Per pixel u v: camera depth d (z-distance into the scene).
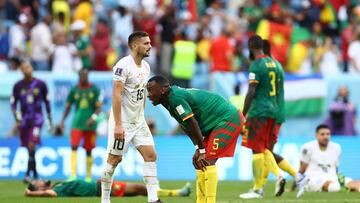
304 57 82.06
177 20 86.25
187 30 85.19
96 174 64.12
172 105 33.91
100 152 64.44
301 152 49.97
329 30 90.50
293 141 65.50
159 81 33.75
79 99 57.56
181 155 65.38
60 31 78.19
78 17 83.94
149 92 33.94
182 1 91.69
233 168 64.12
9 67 79.44
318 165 49.44
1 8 86.88
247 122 44.19
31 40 78.06
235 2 95.69
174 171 65.06
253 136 44.00
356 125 77.31
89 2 84.38
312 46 85.44
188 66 77.12
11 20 86.44
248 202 40.25
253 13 84.69
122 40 83.31
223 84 75.81
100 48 78.12
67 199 43.28
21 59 79.25
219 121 35.25
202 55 81.31
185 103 33.75
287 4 88.94
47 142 64.50
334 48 85.00
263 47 44.84
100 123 70.50
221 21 84.81
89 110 57.62
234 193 47.69
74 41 78.06
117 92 35.94
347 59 84.00
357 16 90.81
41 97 59.53
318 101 77.38
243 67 79.81
